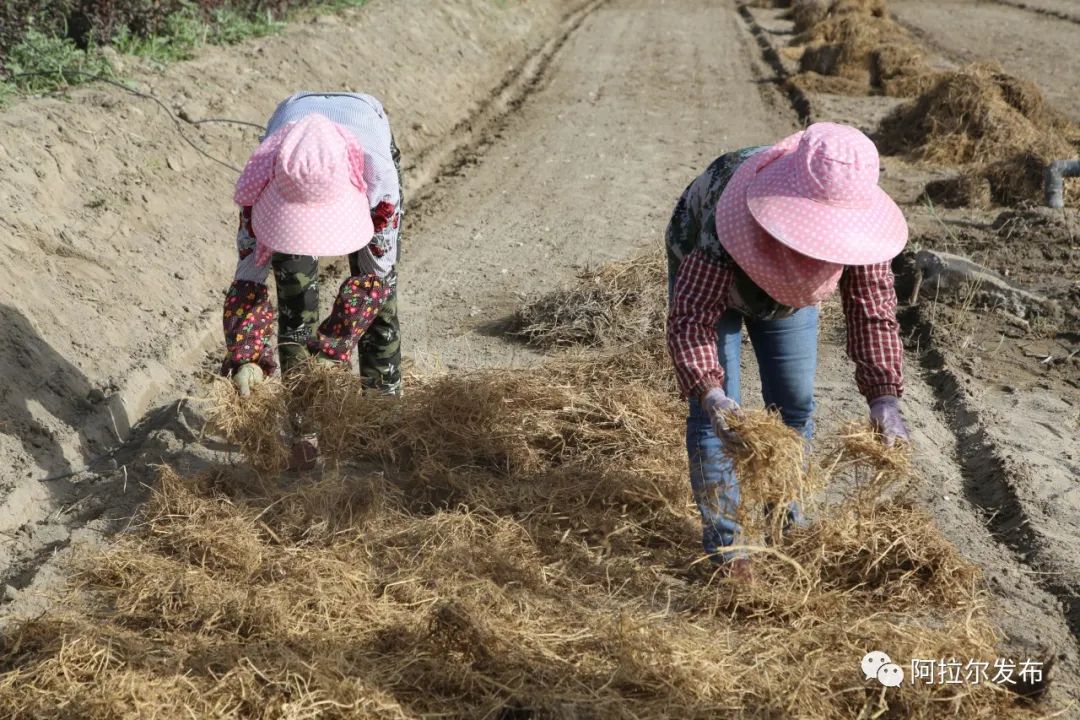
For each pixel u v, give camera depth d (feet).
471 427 26.71
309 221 21.06
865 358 19.86
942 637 19.27
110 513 24.41
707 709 17.79
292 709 17.13
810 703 18.06
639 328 35.47
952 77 66.18
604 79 92.12
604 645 19.29
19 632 19.71
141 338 33.53
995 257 44.42
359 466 26.18
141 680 17.95
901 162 64.18
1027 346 36.29
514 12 116.57
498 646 18.89
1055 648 20.42
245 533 22.53
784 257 18.08
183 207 42.04
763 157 18.89
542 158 63.62
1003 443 28.68
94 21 53.98
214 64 56.80
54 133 39.68
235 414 23.06
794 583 20.93
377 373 26.45
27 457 26.40
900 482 24.48
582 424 27.63
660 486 24.89
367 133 23.30
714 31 127.24
